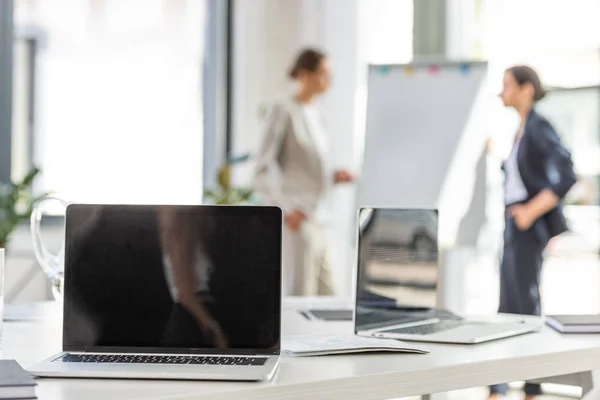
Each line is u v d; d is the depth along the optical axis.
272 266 1.31
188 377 1.14
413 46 4.49
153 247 1.32
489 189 3.96
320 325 1.83
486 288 4.01
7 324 1.80
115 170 5.32
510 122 3.89
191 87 5.52
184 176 5.50
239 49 5.53
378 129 3.65
